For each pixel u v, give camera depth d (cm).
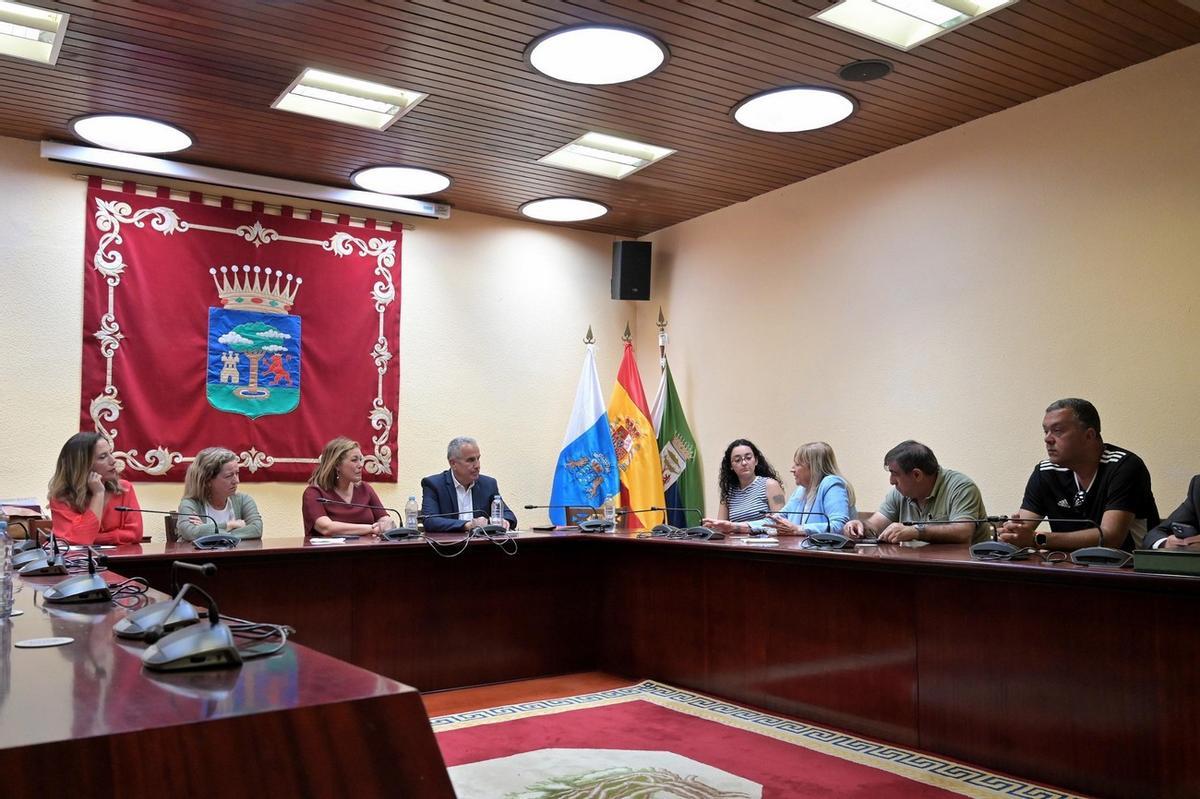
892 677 326
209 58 400
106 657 128
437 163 534
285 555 372
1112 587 260
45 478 489
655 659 432
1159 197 396
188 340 532
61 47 388
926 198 493
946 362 478
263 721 93
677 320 661
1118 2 354
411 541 405
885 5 361
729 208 621
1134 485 319
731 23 370
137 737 87
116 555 335
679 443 637
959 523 365
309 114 462
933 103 450
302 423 562
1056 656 278
